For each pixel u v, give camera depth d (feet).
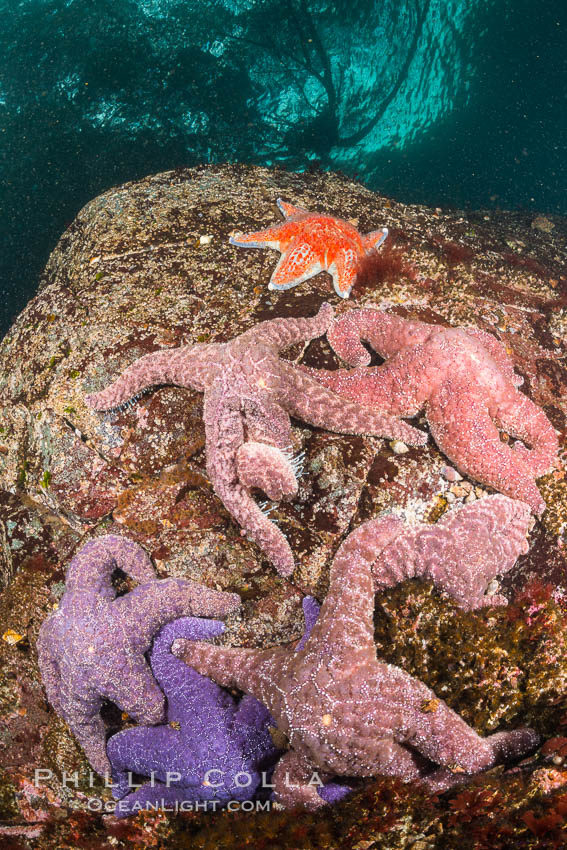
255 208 2.00
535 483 1.36
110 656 1.28
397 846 1.17
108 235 1.95
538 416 1.38
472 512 1.28
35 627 1.47
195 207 2.01
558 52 3.50
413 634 1.34
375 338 1.48
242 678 1.27
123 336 1.61
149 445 1.46
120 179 2.97
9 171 2.93
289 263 1.65
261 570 1.40
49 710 1.45
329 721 1.16
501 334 1.67
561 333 1.74
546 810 1.12
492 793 1.18
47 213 2.93
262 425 1.32
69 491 1.47
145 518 1.45
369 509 1.38
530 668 1.32
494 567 1.28
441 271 1.81
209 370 1.36
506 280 1.87
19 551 1.53
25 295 2.86
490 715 1.32
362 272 1.68
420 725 1.18
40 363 1.66
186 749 1.27
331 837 1.20
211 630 1.33
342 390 1.39
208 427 1.32
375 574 1.28
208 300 1.67
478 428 1.31
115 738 1.34
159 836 1.36
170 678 1.30
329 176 2.43
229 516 1.43
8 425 1.66
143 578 1.38
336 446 1.42
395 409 1.37
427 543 1.26
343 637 1.20
